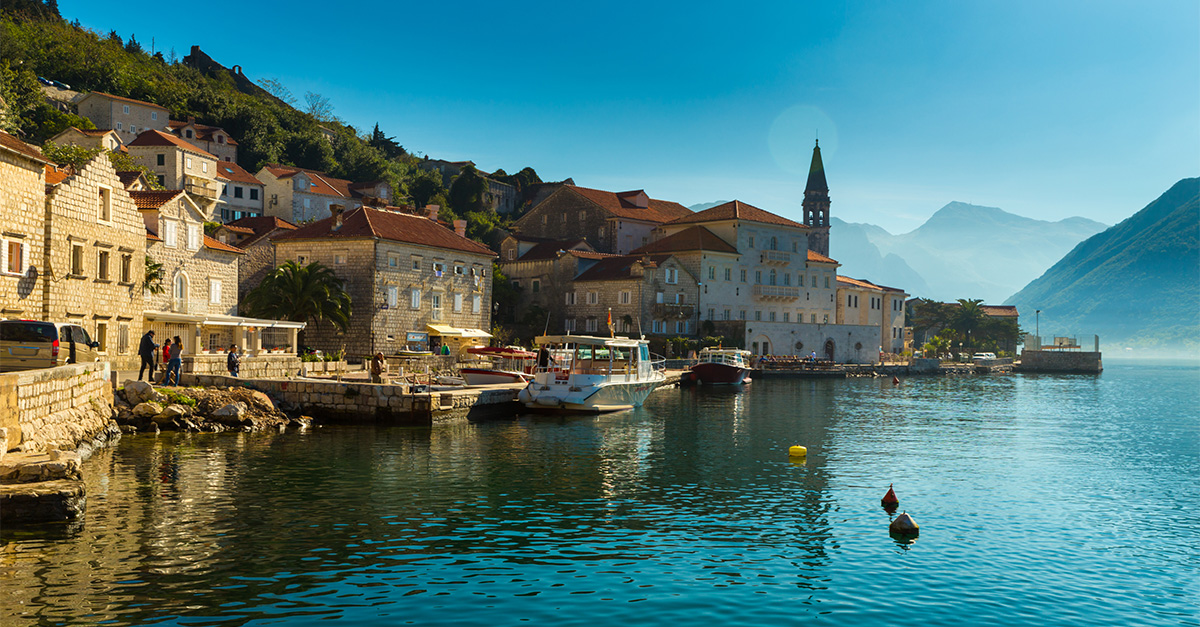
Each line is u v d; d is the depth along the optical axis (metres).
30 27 150.50
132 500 23.59
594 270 100.38
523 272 106.12
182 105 140.12
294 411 42.94
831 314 120.44
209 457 31.02
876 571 19.30
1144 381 123.44
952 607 17.05
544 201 123.44
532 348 88.94
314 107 199.88
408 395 42.19
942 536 22.56
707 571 18.95
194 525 21.20
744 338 99.38
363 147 164.50
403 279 73.81
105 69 139.75
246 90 197.50
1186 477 32.91
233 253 63.00
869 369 107.56
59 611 15.06
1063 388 96.19
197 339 49.53
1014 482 31.00
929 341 149.25
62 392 27.98
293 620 15.19
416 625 15.22
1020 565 20.09
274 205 115.19
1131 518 25.31
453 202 144.38
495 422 46.31
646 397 58.56
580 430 43.56
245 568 18.02
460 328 80.69
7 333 30.05
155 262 52.31
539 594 17.09
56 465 20.91
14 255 36.34
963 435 45.34
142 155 100.12
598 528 22.52
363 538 20.75
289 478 27.70
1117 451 40.31
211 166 106.88
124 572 17.33
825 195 176.50
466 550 20.08
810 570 19.25
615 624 15.57
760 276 109.88
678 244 105.19
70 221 40.34
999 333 166.12
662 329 97.50
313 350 68.50
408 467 30.56
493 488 27.31
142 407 36.25
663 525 23.02
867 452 37.69
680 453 36.06
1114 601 17.73
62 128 105.38
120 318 45.34
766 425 47.62
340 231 73.00
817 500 26.78
